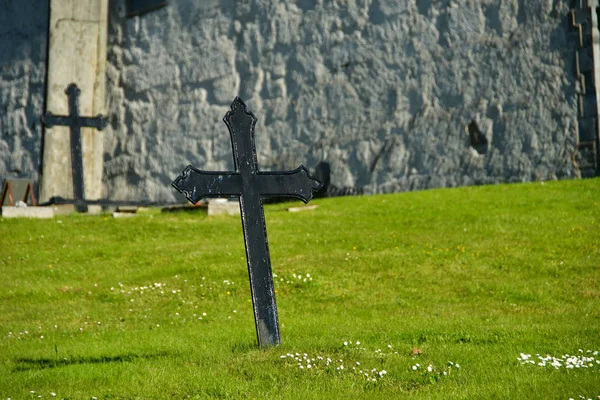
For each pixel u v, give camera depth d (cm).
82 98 6241
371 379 1516
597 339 1880
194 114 5838
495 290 2686
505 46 4600
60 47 6238
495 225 3578
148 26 6097
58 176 6188
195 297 2716
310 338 1933
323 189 5212
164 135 5966
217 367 1644
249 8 5625
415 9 4950
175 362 1741
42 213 4338
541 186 4272
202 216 4262
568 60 4375
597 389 1398
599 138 4253
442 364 1645
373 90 5088
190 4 5894
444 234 3484
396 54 5006
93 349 1956
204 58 5803
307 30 5369
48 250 3541
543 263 2962
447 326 2127
